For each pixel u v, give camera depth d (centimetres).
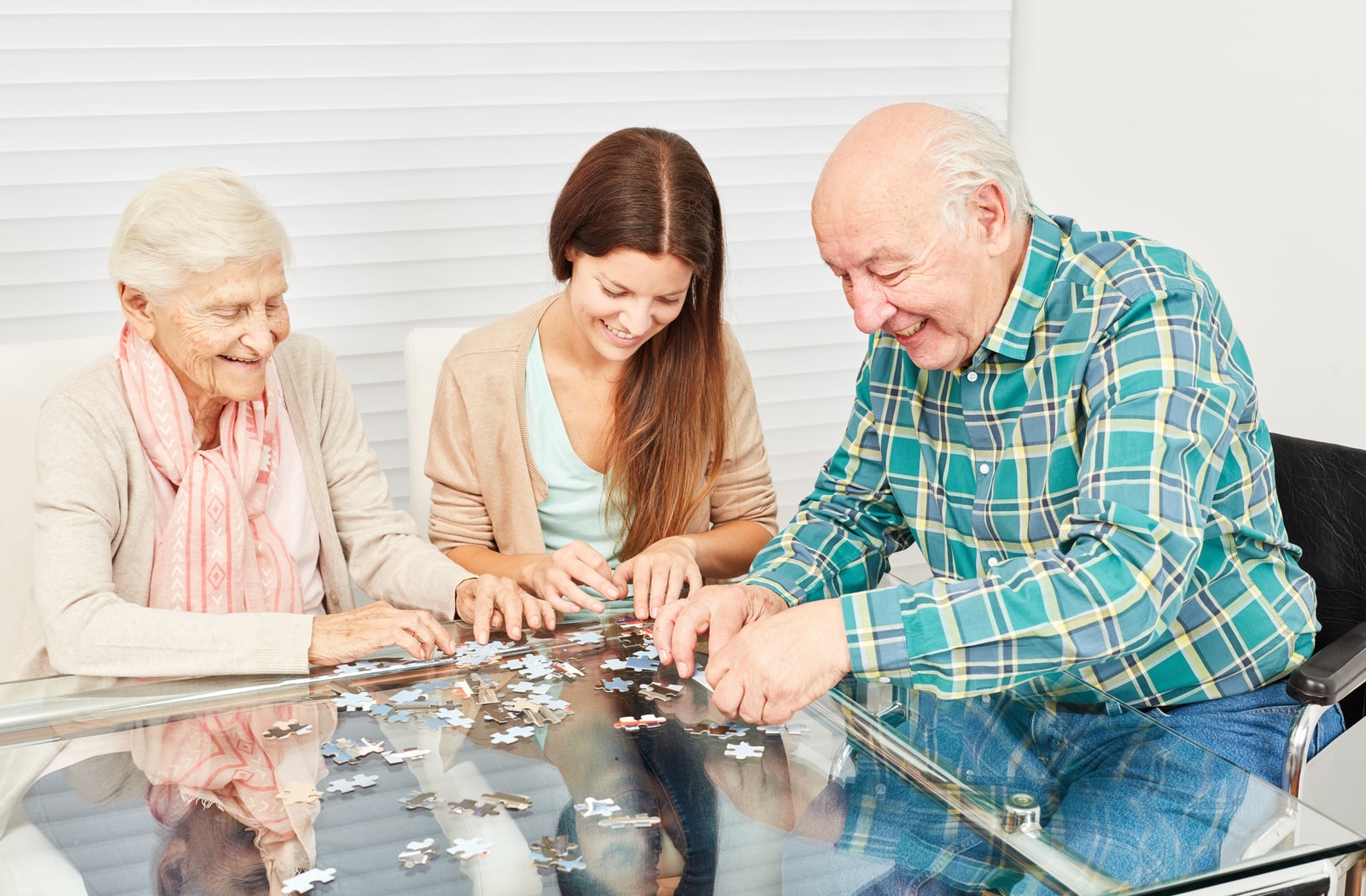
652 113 320
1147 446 152
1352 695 195
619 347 204
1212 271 312
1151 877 115
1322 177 282
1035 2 348
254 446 206
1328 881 122
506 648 173
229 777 137
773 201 336
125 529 195
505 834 124
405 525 223
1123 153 330
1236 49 297
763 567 192
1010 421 179
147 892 116
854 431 207
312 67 289
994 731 147
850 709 153
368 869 118
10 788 136
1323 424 290
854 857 120
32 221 277
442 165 304
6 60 268
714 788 134
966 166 159
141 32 275
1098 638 145
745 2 321
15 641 213
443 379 229
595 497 229
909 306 163
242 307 185
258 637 167
